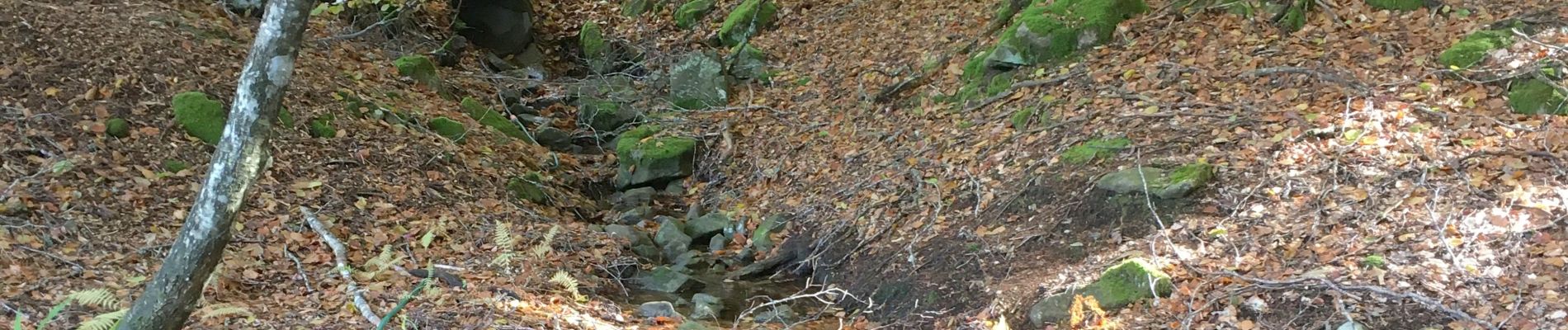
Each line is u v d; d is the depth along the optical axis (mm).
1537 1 7953
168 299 3281
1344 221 5727
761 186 8883
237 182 3268
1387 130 6562
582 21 13953
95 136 7391
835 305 6652
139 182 7043
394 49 11156
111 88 8023
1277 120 6914
